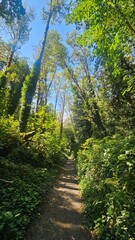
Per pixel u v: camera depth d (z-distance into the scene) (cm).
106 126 1332
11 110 1772
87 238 446
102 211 456
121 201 366
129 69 952
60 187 903
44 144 1240
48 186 814
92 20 575
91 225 480
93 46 700
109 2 512
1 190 571
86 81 1827
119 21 555
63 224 517
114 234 366
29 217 493
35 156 1058
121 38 583
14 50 2055
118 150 485
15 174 745
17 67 2222
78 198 745
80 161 1193
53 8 1464
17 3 628
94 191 562
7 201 523
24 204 525
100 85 1462
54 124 1753
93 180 617
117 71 726
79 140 1967
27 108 1184
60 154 1888
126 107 1036
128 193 387
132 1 524
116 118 1147
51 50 1994
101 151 622
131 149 423
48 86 2692
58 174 1232
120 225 350
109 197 412
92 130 1549
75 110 2200
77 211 612
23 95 1205
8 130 962
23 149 1030
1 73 1315
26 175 792
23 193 598
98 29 584
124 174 414
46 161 1210
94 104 1459
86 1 543
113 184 417
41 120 1444
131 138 511
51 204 654
